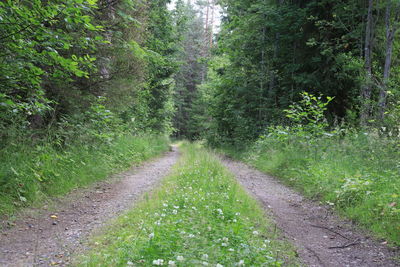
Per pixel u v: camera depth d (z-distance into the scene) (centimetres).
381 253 411
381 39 1457
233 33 1933
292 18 1608
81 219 505
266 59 1892
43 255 357
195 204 493
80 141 872
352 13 1405
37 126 799
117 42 952
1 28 492
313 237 470
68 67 557
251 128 1855
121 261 300
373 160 764
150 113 2284
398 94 1089
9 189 533
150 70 1878
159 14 1941
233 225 358
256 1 1823
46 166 650
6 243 391
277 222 527
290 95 1608
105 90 1024
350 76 1367
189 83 5297
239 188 699
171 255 275
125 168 1029
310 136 1023
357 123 1338
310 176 816
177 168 964
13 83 561
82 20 549
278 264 283
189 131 4700
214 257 272
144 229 373
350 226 522
